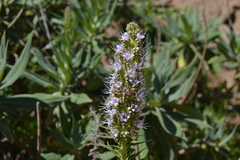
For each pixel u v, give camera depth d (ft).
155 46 16.49
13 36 13.43
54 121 12.19
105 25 14.15
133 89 6.04
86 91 11.69
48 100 9.74
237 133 18.56
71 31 12.26
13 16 13.52
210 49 16.90
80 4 16.15
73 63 12.55
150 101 10.78
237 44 17.56
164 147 11.23
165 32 16.31
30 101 9.59
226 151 16.26
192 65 12.06
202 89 19.84
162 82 12.21
